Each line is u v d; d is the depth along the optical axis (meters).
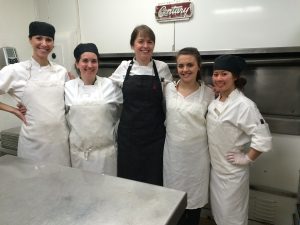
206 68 1.65
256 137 1.20
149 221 0.60
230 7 1.58
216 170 1.35
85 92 1.47
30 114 1.46
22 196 0.72
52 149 1.48
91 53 1.42
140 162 1.48
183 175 1.39
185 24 1.73
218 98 1.34
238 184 1.27
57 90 1.49
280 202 1.57
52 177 0.83
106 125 1.46
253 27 1.54
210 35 1.67
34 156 1.48
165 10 1.76
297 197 1.49
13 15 2.19
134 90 1.41
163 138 1.48
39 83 1.45
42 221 0.61
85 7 2.10
